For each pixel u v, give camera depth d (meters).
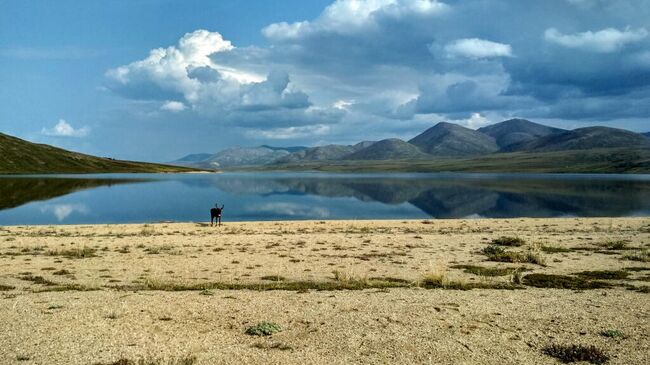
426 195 120.25
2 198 97.06
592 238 41.12
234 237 40.81
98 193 116.31
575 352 13.29
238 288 21.78
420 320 16.31
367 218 71.25
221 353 13.15
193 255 31.33
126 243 36.81
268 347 13.65
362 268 27.27
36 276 24.19
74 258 29.83
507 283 23.22
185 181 189.62
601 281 23.95
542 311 17.67
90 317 16.17
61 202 91.50
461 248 35.16
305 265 28.12
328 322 16.03
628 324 16.16
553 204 93.06
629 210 80.50
